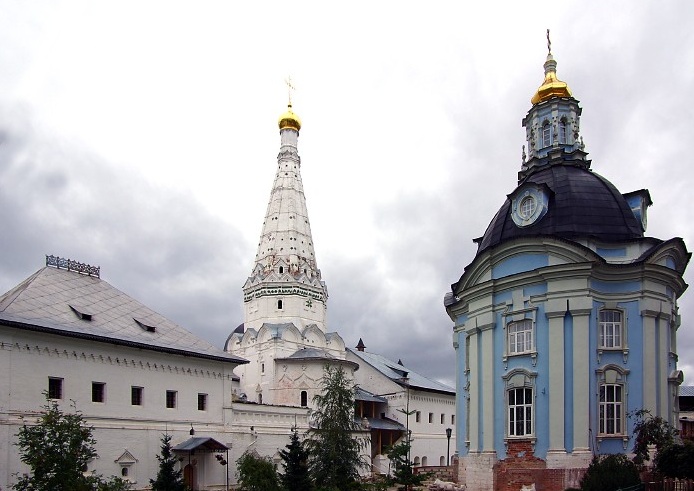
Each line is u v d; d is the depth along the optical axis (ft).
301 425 201.77
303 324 285.84
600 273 130.31
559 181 146.00
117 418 150.82
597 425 125.18
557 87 162.09
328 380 171.94
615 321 130.52
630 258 132.67
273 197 306.76
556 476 122.11
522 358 133.39
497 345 138.62
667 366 130.82
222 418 178.40
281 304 286.66
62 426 94.89
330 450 151.84
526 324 134.72
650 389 126.82
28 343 135.85
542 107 162.40
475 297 145.48
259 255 299.58
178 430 164.76
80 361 145.48
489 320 140.05
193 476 167.12
